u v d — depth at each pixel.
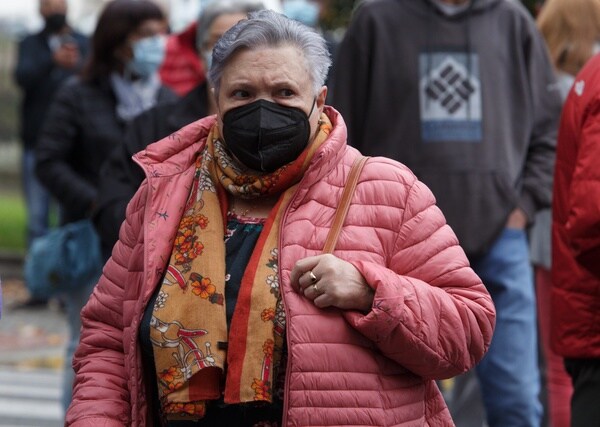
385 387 4.47
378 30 7.52
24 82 15.70
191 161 4.83
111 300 4.88
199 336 4.45
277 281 4.46
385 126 7.48
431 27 7.48
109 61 8.52
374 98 7.50
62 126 8.52
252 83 4.52
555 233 6.09
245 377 4.39
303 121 4.54
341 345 4.41
